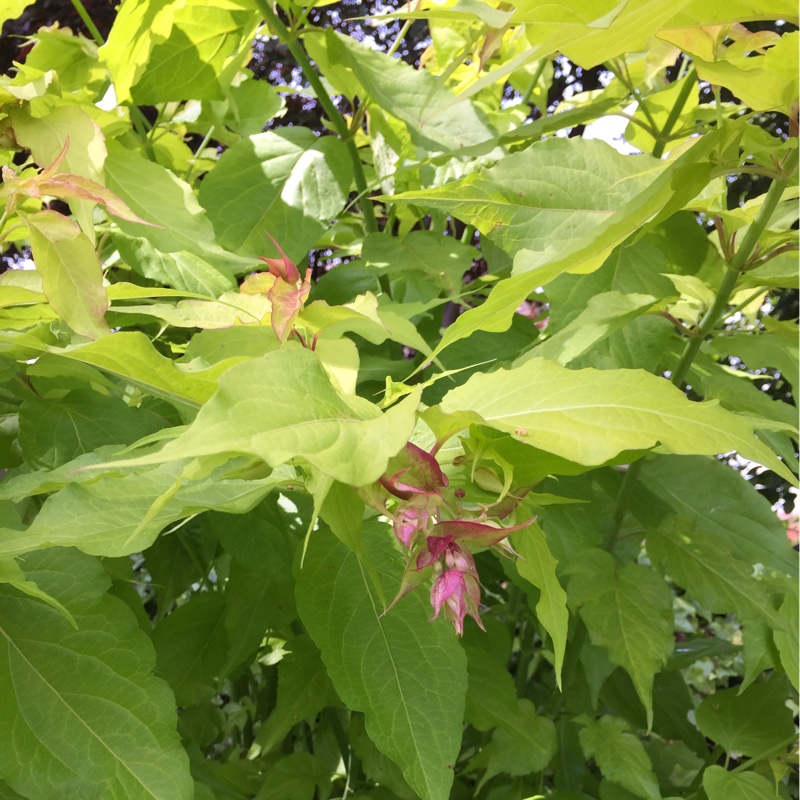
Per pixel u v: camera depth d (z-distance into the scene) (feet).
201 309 1.06
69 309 1.01
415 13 0.75
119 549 0.95
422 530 0.81
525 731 1.67
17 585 0.95
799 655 1.55
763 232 1.42
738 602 1.58
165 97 1.83
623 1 0.68
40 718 1.11
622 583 1.62
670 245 1.71
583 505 1.77
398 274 1.89
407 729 1.17
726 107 1.91
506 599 2.33
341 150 1.77
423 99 1.76
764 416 1.51
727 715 1.90
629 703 2.17
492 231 1.31
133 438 1.36
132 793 1.09
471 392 0.91
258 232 1.69
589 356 1.54
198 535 1.90
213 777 1.82
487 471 0.93
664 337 1.51
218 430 0.66
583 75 2.85
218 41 1.78
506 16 0.69
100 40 1.96
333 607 1.24
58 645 1.16
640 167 1.28
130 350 0.87
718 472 1.82
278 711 1.71
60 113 1.21
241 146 1.76
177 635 1.82
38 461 1.33
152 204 1.41
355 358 0.98
